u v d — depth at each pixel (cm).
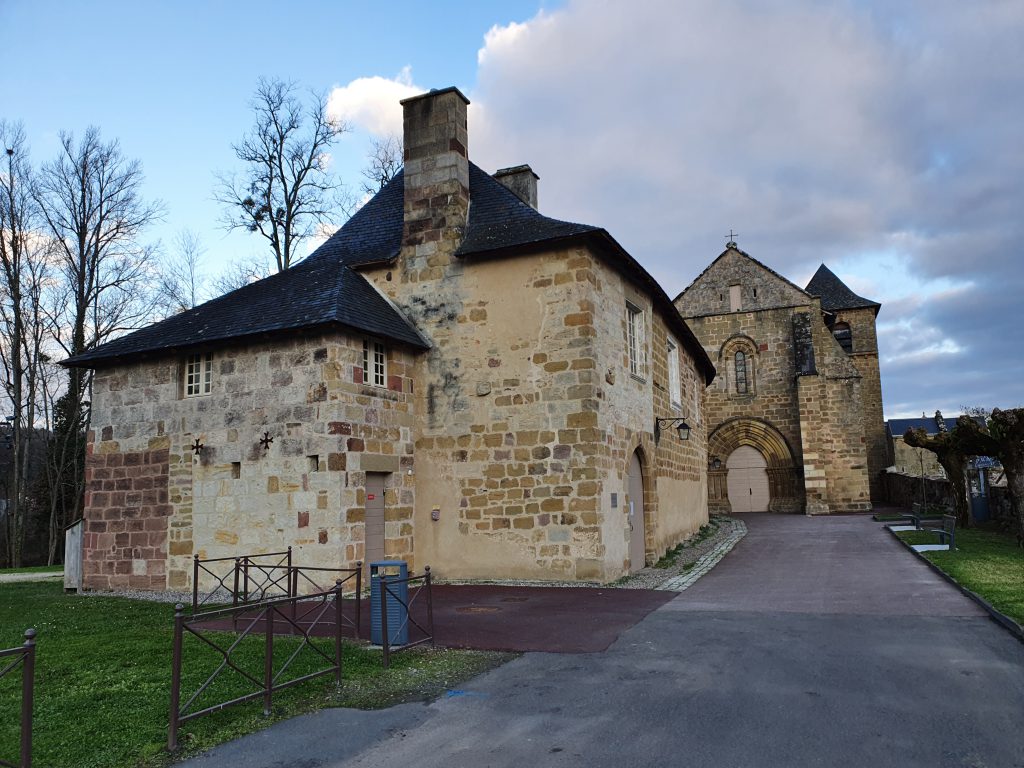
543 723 531
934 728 499
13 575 1769
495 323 1286
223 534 1201
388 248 1419
